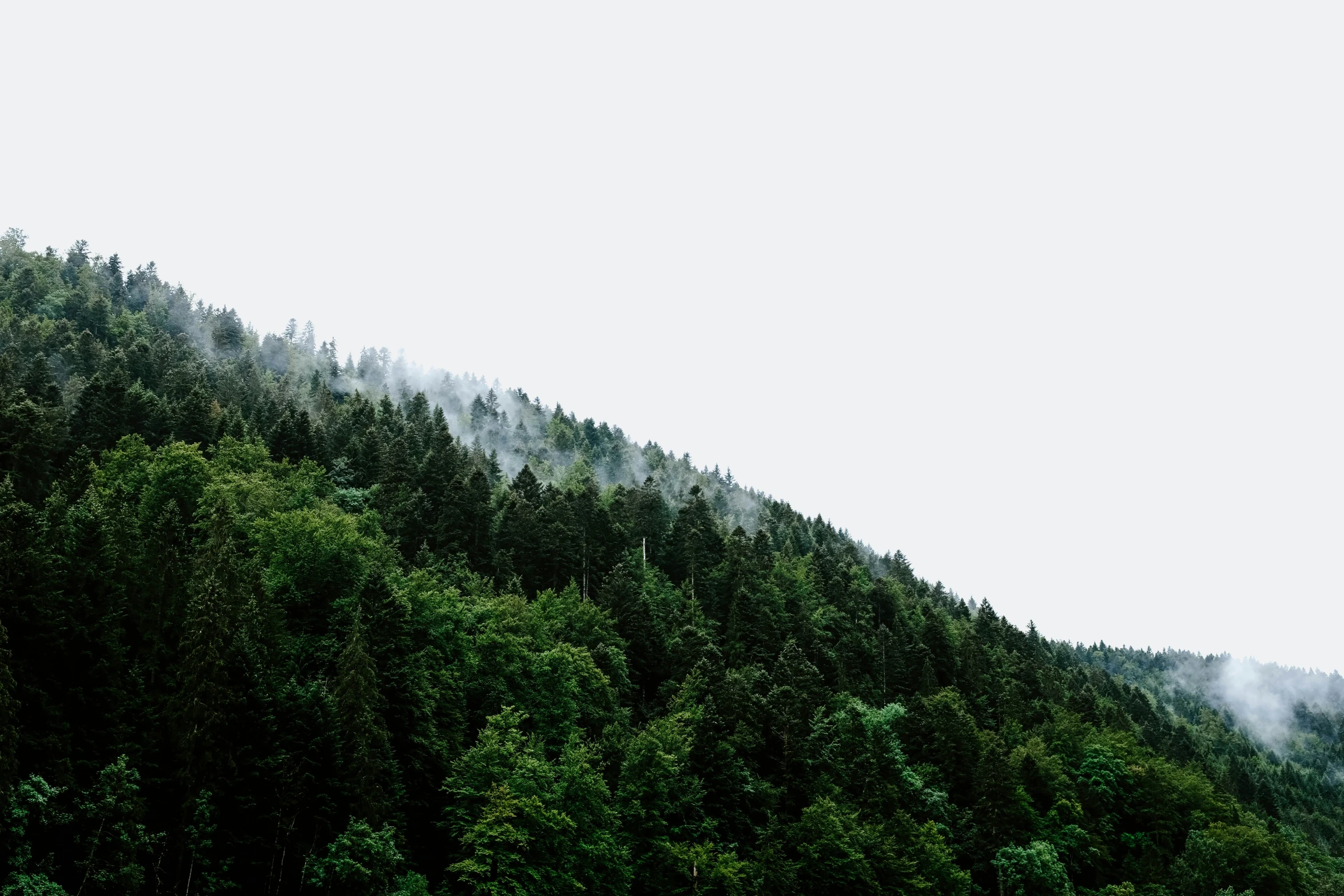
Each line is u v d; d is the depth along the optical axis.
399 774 55.66
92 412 100.31
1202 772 120.00
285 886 48.59
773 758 76.69
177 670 52.56
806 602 121.44
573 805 56.47
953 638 129.00
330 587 69.00
